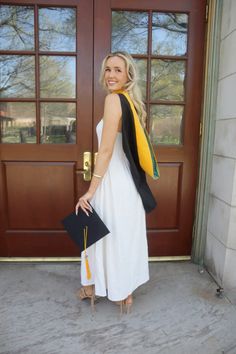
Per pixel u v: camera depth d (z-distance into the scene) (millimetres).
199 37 2316
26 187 2445
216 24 2223
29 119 2377
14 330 1731
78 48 2270
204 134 2389
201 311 1939
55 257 2568
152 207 1862
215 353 1595
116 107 1550
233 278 2174
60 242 2543
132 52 2332
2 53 2262
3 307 1938
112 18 2270
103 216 1723
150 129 2443
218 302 2037
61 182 2451
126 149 1609
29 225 2502
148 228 2572
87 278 1825
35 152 2398
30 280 2273
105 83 1686
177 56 2340
